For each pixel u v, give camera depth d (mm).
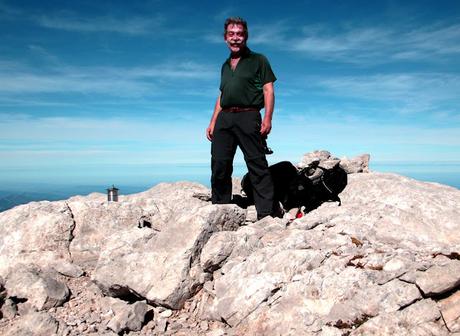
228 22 3879
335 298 2656
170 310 3074
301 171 4520
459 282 2461
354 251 2992
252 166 4004
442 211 3750
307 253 2963
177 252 3221
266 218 3814
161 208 4840
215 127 4113
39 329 2861
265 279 2871
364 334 2457
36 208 4215
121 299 3344
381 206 3859
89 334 2861
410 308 2496
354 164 5434
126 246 3539
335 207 4176
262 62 3877
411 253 2846
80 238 4105
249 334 2707
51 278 3404
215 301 2982
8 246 3926
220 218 3463
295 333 2570
